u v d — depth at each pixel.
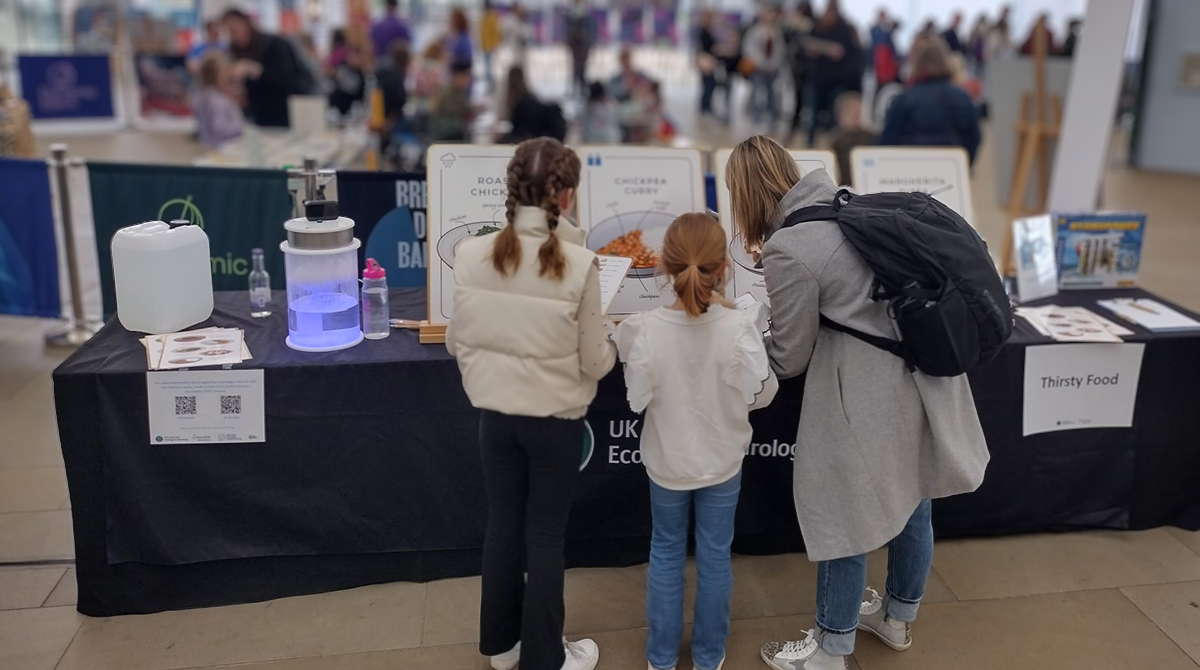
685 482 2.18
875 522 2.17
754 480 2.83
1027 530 3.09
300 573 2.70
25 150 6.02
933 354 2.06
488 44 16.59
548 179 2.02
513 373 2.06
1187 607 2.74
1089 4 4.61
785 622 2.64
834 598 2.30
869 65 18.52
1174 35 10.16
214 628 2.56
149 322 2.71
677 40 22.20
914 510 2.28
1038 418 2.95
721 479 2.20
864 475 2.17
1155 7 10.20
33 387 4.17
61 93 11.62
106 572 2.56
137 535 2.53
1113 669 2.47
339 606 2.67
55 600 2.66
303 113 6.91
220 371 2.46
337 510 2.62
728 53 13.84
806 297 2.12
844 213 2.14
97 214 4.01
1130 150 10.74
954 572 2.90
